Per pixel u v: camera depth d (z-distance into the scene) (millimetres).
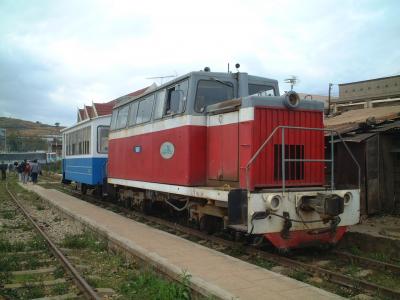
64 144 24625
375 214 10984
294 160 7805
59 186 26578
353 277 6570
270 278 5965
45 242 9352
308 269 6953
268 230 7332
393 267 6879
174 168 9945
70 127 22516
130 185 13023
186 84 9656
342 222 7941
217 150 8984
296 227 7535
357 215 8141
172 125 10086
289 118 8211
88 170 18172
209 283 5602
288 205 7520
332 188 7945
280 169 8039
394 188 11359
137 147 12469
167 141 10359
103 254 8492
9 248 8820
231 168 8445
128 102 13758
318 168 8523
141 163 12109
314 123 8492
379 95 22516
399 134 11328
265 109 7977
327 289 6129
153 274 6504
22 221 12898
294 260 7547
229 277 6004
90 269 7301
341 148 11625
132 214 13484
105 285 6355
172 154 10062
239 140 8188
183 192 9461
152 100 11633
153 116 11344
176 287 5656
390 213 11070
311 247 8078
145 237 8852
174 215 12750
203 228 9594
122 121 14180
